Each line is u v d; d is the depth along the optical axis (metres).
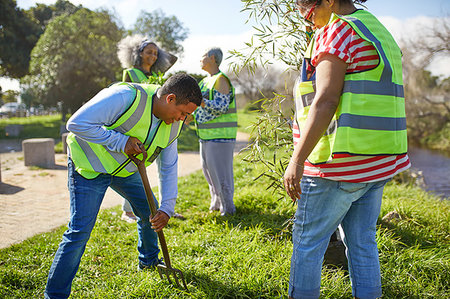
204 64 4.14
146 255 2.79
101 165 2.30
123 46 4.30
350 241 2.05
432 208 4.36
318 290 1.97
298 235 1.98
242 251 3.01
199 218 4.14
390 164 1.82
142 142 2.29
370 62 1.68
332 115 1.68
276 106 2.90
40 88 28.02
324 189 1.85
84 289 2.60
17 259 3.05
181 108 2.22
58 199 5.70
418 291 2.38
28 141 9.25
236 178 6.76
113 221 4.21
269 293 2.39
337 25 1.70
